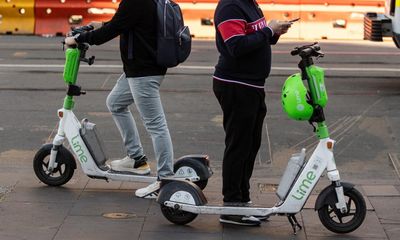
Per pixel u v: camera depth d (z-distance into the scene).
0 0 19.16
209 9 19.16
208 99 12.26
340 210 6.32
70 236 6.29
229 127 6.48
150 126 7.14
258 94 6.43
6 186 7.68
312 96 6.27
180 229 6.51
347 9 19.12
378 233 6.46
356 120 11.07
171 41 6.95
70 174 7.65
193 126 10.72
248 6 6.29
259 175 8.69
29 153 9.40
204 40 18.73
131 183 7.90
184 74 14.14
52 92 12.53
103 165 7.59
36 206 7.05
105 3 19.33
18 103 11.80
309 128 10.65
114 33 6.95
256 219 6.56
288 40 18.89
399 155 9.53
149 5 6.91
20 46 17.12
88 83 13.16
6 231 6.38
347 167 9.05
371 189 7.81
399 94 12.76
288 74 14.24
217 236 6.36
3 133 10.24
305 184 6.32
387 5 13.82
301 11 19.14
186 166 7.57
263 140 10.09
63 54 16.03
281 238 6.33
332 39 19.20
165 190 6.54
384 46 18.05
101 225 6.57
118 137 10.13
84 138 7.45
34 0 19.17
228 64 6.35
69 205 7.11
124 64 7.14
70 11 19.30
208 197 7.49
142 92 7.05
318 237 6.36
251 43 6.14
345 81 13.81
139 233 6.39
